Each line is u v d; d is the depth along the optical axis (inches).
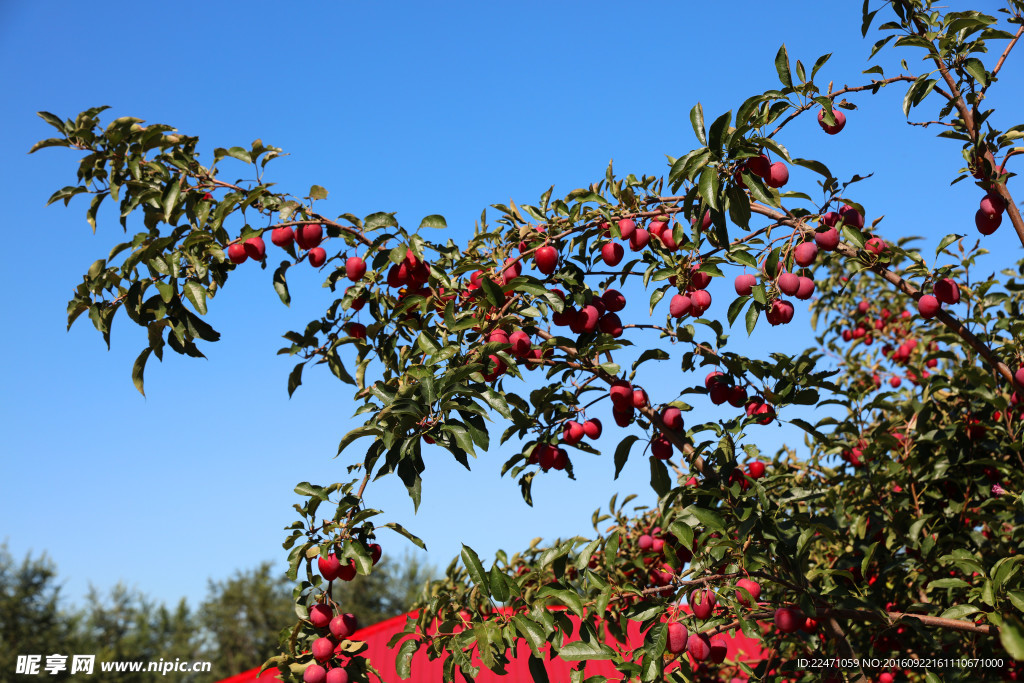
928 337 265.6
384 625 324.8
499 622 140.6
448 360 143.3
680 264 148.9
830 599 146.9
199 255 153.6
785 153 124.6
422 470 131.0
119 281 149.8
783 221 144.6
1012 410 171.0
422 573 2098.9
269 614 1961.1
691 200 136.5
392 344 187.5
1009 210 142.1
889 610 195.3
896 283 153.5
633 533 205.3
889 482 182.4
